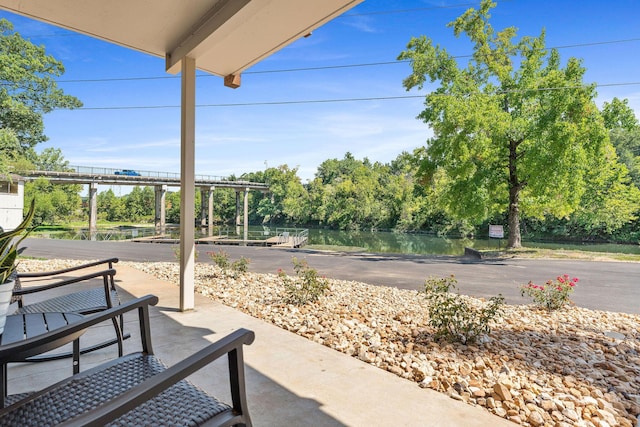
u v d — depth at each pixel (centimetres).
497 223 2922
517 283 724
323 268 909
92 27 346
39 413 104
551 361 275
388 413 183
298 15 315
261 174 5988
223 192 5966
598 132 1412
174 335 293
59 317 188
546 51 1544
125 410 77
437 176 1839
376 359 258
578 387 230
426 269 910
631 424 191
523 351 294
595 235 2566
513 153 1578
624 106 1589
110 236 2367
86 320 124
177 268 699
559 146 1366
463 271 887
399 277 766
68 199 4362
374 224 4022
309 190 5228
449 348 289
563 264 1069
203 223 4853
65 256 1056
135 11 317
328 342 293
